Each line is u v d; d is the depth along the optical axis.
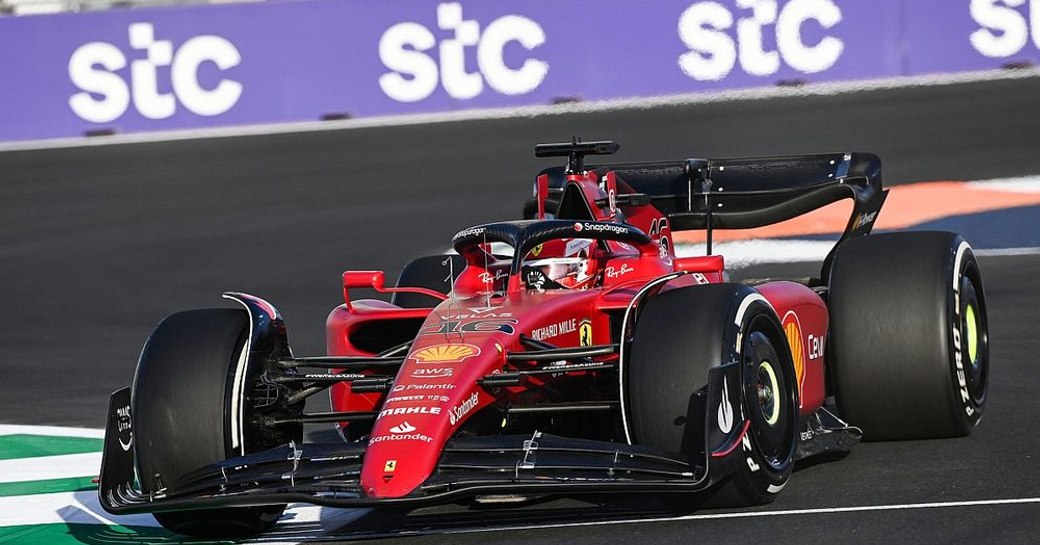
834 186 29.88
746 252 47.84
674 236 51.28
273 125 85.56
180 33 86.00
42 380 38.81
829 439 23.88
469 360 19.81
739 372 19.42
